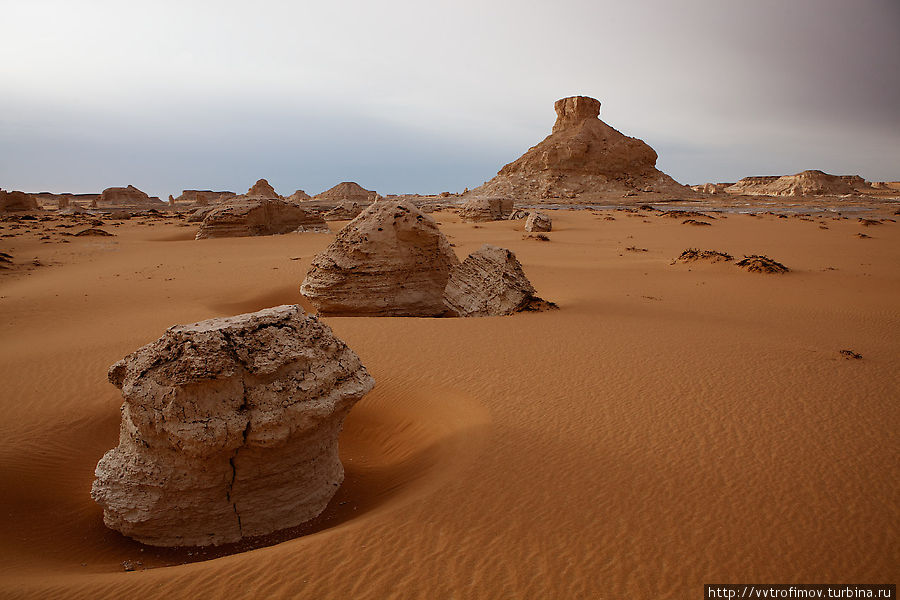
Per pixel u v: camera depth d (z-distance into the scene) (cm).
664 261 3142
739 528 660
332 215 6322
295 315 787
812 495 730
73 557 694
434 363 1307
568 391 1114
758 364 1260
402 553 609
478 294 1925
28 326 1800
